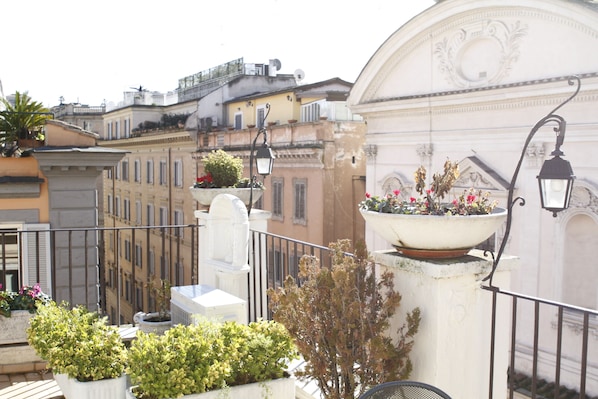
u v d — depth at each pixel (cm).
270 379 449
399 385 306
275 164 2600
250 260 716
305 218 2428
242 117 3094
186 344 432
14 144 1468
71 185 1382
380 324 365
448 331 360
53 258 704
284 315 390
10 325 608
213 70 4009
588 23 1266
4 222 1356
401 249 378
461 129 1588
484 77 1532
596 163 1276
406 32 1712
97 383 462
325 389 403
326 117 2341
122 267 4091
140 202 3866
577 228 1336
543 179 384
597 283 1298
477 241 367
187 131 3114
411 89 1748
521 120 1439
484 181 1509
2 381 589
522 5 1398
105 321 533
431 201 370
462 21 1568
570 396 1266
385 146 1861
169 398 411
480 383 374
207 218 706
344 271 363
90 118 4959
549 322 1363
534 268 1400
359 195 2395
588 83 1263
